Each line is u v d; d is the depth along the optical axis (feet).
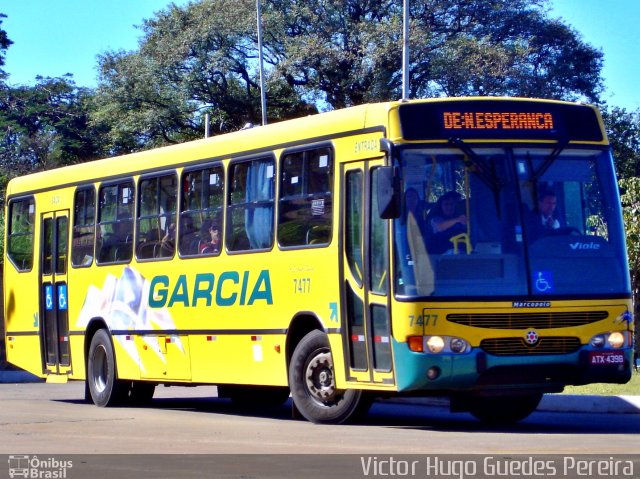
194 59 190.60
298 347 44.83
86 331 59.62
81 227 60.75
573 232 40.86
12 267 66.95
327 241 43.42
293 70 179.63
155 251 54.49
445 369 38.83
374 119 41.42
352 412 43.62
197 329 51.06
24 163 205.67
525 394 41.11
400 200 39.45
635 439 38.81
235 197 49.19
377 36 174.29
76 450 36.68
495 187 40.37
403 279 39.40
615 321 40.68
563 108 41.98
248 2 183.62
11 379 92.17
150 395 59.16
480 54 173.58
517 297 39.47
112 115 195.93
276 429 43.21
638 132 172.45
